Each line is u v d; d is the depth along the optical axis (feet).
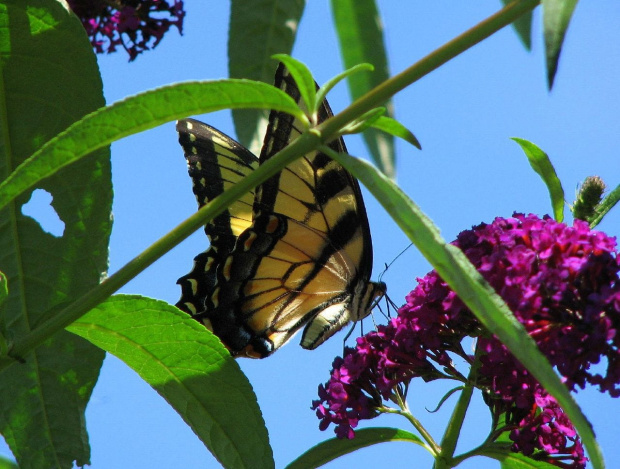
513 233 3.09
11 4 3.11
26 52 3.12
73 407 3.14
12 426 3.13
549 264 3.07
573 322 2.94
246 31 3.08
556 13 2.12
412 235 2.46
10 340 3.02
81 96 3.12
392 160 2.78
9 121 3.12
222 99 2.62
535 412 3.15
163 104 2.58
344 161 2.61
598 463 2.27
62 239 3.12
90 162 3.12
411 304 3.16
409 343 3.15
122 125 2.59
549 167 3.15
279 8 3.08
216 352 3.11
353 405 3.18
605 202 3.15
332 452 3.18
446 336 3.15
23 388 3.13
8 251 3.12
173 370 3.12
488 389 3.14
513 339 2.37
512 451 3.14
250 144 3.08
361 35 2.80
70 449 3.14
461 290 2.41
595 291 2.93
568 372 2.84
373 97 2.65
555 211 3.15
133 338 3.11
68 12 3.12
